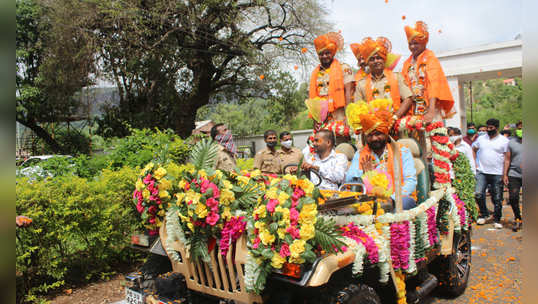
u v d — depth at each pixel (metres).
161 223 2.99
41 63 17.55
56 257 4.45
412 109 4.71
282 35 20.58
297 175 2.54
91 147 18.66
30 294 4.24
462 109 17.03
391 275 2.87
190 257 2.73
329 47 5.25
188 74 21.72
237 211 2.61
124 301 4.20
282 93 25.06
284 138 6.01
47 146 19.42
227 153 5.42
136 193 3.03
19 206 4.18
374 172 3.39
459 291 4.30
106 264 5.05
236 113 40.03
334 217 2.67
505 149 7.59
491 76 15.38
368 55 4.68
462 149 8.02
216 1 17.20
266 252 2.26
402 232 2.97
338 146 4.49
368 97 4.79
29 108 18.42
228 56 21.69
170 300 2.80
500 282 4.67
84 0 15.17
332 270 2.31
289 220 2.24
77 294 4.43
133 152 8.04
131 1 15.97
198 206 2.55
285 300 2.47
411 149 3.69
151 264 3.33
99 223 4.74
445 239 3.95
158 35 17.55
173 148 7.98
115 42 16.23
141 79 19.08
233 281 2.57
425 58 5.12
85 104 19.16
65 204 4.45
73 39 15.62
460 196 4.83
